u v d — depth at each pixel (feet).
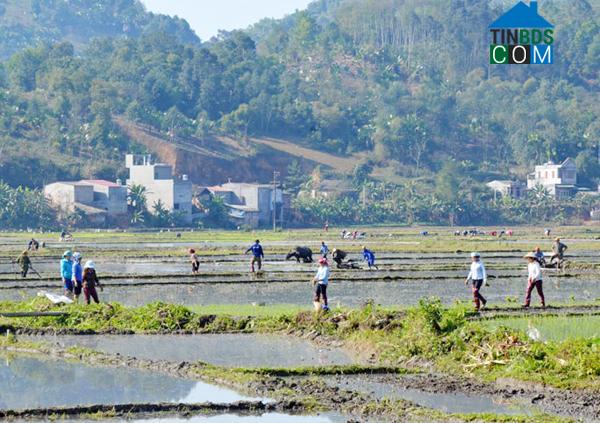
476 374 348.18
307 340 430.61
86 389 330.34
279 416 296.10
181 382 341.41
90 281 506.48
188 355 392.68
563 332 413.39
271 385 332.39
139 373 357.20
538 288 523.70
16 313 474.08
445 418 288.10
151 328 457.68
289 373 352.90
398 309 494.59
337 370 354.95
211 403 306.14
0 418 291.99
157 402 309.01
